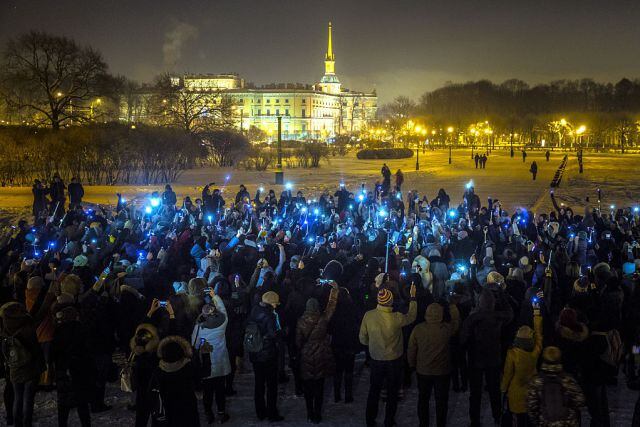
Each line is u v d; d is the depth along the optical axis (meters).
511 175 55.19
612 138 156.00
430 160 84.75
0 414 8.64
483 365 7.89
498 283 8.60
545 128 160.12
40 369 7.71
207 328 8.02
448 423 8.37
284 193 23.88
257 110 198.00
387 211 21.41
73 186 26.91
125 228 14.67
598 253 14.79
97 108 76.00
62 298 8.10
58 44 68.94
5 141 42.75
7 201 32.06
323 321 8.20
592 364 7.37
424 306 9.45
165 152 47.50
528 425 7.08
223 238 14.83
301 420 8.43
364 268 11.98
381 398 9.32
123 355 9.63
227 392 9.40
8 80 68.31
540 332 7.47
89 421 7.65
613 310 8.59
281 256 11.90
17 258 12.16
